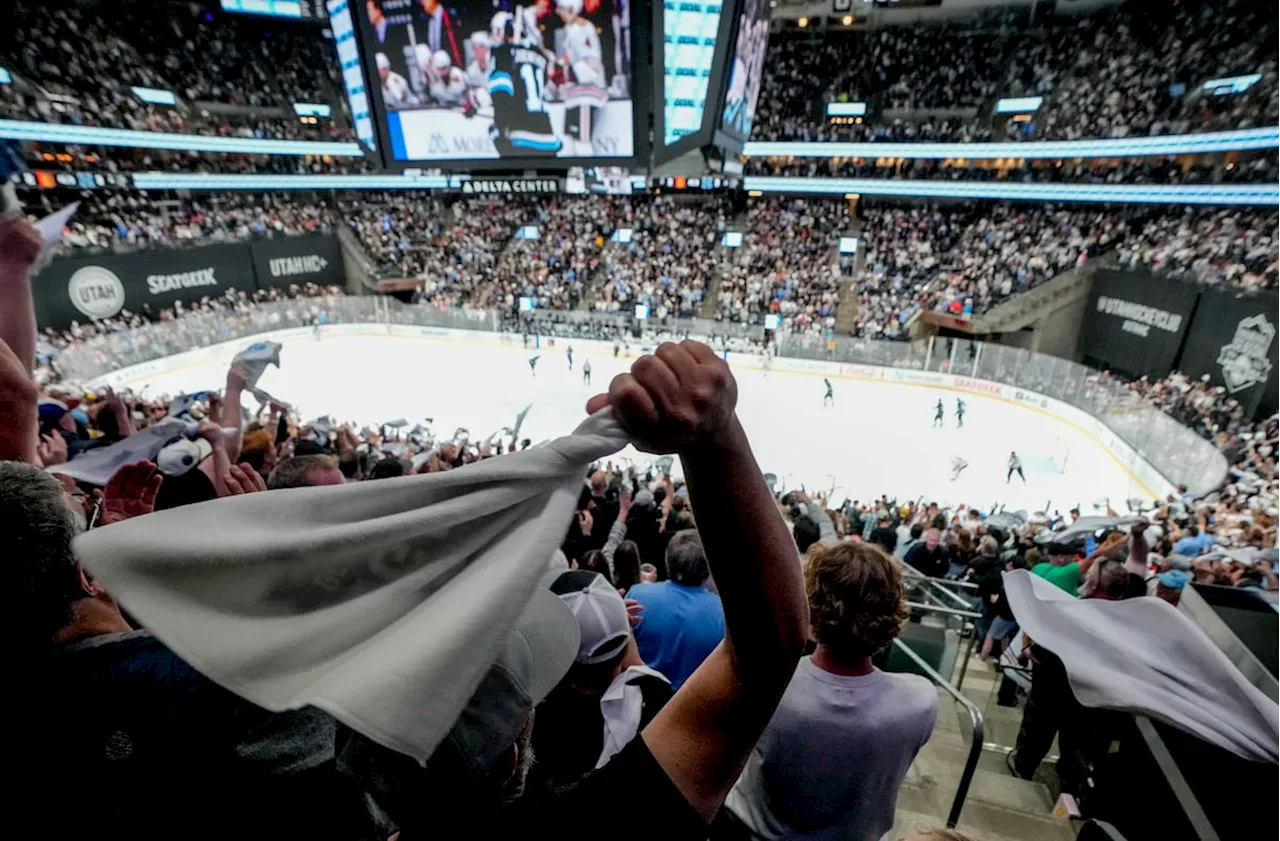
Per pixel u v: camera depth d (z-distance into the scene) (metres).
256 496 1.02
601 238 40.81
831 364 29.31
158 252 31.50
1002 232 34.12
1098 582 4.77
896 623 2.45
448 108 21.73
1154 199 27.88
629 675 2.73
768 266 36.84
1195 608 3.87
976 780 5.11
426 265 41.19
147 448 4.32
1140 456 19.81
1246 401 19.52
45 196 32.50
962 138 34.66
